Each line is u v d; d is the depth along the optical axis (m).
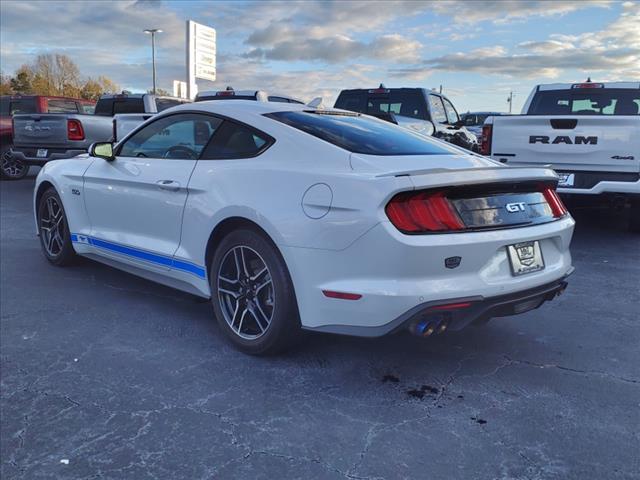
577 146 6.75
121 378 3.32
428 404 3.05
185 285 4.14
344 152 3.36
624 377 3.39
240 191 3.53
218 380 3.30
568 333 4.09
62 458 2.56
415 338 3.93
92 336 3.93
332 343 3.82
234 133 3.88
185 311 4.46
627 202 7.12
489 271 3.13
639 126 6.43
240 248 3.59
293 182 3.29
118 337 3.92
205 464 2.53
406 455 2.60
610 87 8.09
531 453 2.61
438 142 4.18
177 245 4.09
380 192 2.93
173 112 4.38
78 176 5.02
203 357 3.61
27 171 13.55
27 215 8.61
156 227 4.25
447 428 2.81
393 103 11.40
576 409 3.00
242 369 3.45
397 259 2.90
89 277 5.32
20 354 3.63
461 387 3.25
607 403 3.07
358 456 2.59
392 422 2.87
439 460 2.56
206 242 3.78
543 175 3.50
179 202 3.98
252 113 3.88
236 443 2.68
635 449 2.65
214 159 3.89
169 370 3.43
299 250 3.18
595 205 7.35
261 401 3.07
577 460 2.56
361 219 2.96
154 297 4.79
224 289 3.76
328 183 3.14
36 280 5.20
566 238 3.63
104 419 2.88
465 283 3.03
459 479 2.43
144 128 4.63
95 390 3.17
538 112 8.54
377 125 4.23
